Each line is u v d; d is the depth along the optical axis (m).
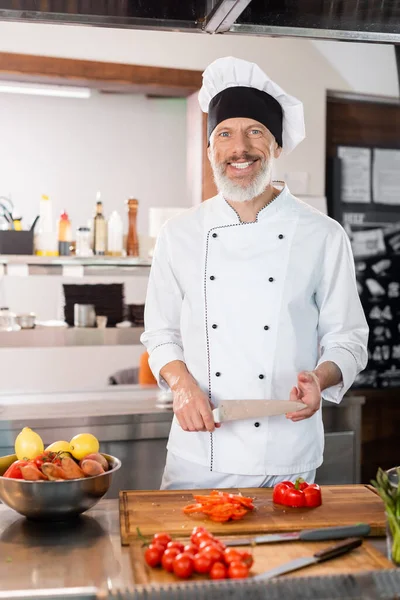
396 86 4.34
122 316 3.99
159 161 4.91
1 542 1.43
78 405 3.25
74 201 4.77
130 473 3.06
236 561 1.19
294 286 1.92
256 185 1.91
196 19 1.80
